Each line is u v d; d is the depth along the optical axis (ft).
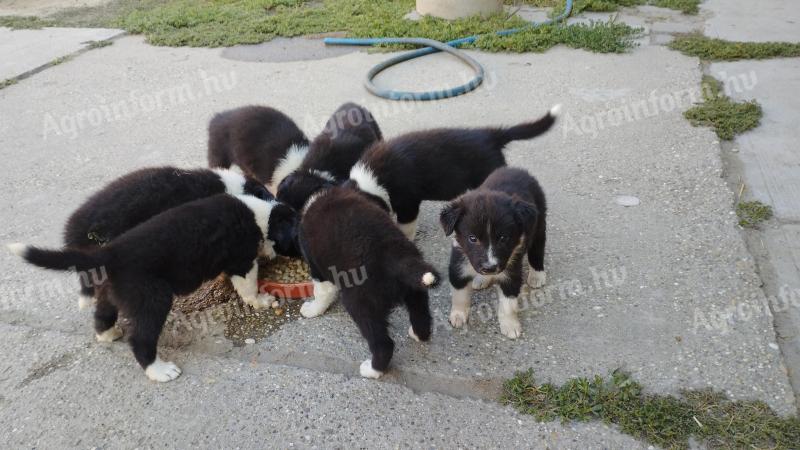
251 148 4.89
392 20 9.20
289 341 3.59
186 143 6.09
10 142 6.31
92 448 2.99
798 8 8.95
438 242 4.45
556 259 4.09
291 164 4.71
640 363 3.23
